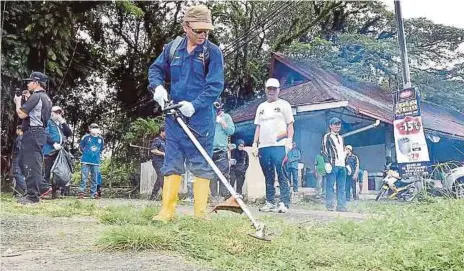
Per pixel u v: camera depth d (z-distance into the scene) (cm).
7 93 1276
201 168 426
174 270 255
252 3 2056
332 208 759
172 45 438
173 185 417
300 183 1333
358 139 1655
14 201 707
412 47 2152
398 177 1019
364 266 282
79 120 1802
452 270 272
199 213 434
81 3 1426
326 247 330
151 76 439
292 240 344
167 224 387
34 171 678
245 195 1015
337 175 752
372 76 2000
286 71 1648
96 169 1062
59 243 329
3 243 328
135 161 1656
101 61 1836
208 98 420
